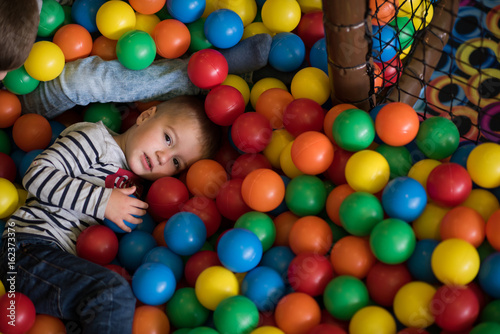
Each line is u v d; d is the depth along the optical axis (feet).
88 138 5.47
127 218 5.08
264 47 5.84
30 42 4.94
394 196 4.38
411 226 4.65
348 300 4.16
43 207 5.10
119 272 4.84
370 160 4.61
